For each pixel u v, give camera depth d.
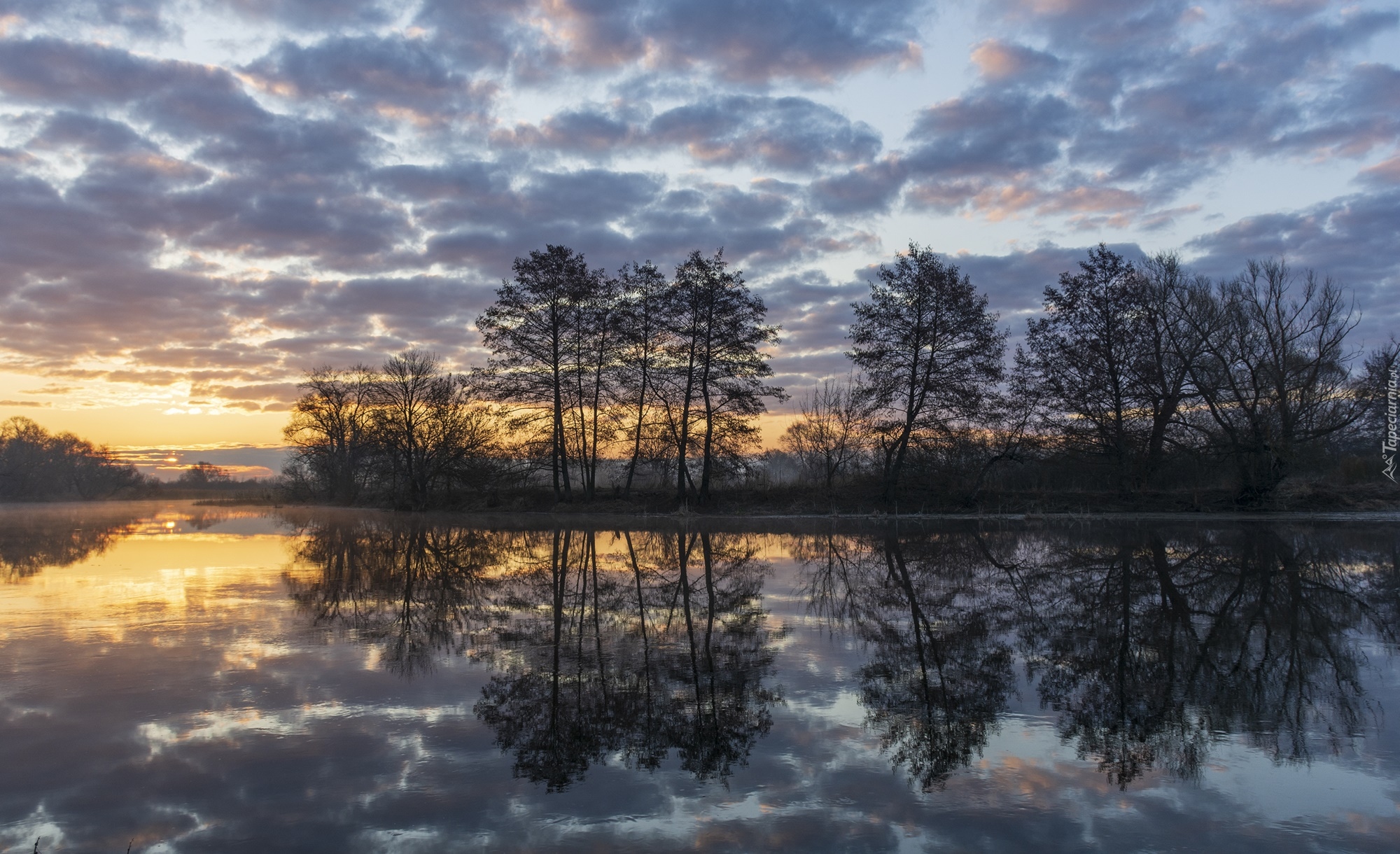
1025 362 37.81
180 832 4.47
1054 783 5.23
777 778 5.28
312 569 17.38
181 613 11.45
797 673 8.00
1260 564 17.47
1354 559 18.41
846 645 9.37
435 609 11.91
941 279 37.09
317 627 10.40
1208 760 5.65
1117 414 37.47
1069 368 37.47
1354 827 4.58
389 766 5.46
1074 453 38.16
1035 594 13.38
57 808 4.78
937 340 37.59
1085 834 4.47
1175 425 37.97
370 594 13.49
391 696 7.15
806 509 38.50
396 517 41.16
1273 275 36.25
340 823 4.58
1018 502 38.19
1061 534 26.53
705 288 38.88
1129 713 6.71
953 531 28.47
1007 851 4.26
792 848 4.30
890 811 4.78
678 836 4.44
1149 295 37.12
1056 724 6.42
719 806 4.83
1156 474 38.41
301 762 5.54
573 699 7.07
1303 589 13.72
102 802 4.86
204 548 23.23
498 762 5.56
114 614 11.38
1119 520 33.75
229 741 5.94
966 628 10.41
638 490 42.94
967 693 7.31
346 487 60.97
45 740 5.95
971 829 4.54
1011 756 5.71
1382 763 5.58
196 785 5.12
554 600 12.90
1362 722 6.47
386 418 48.88
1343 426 37.38
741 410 38.94
